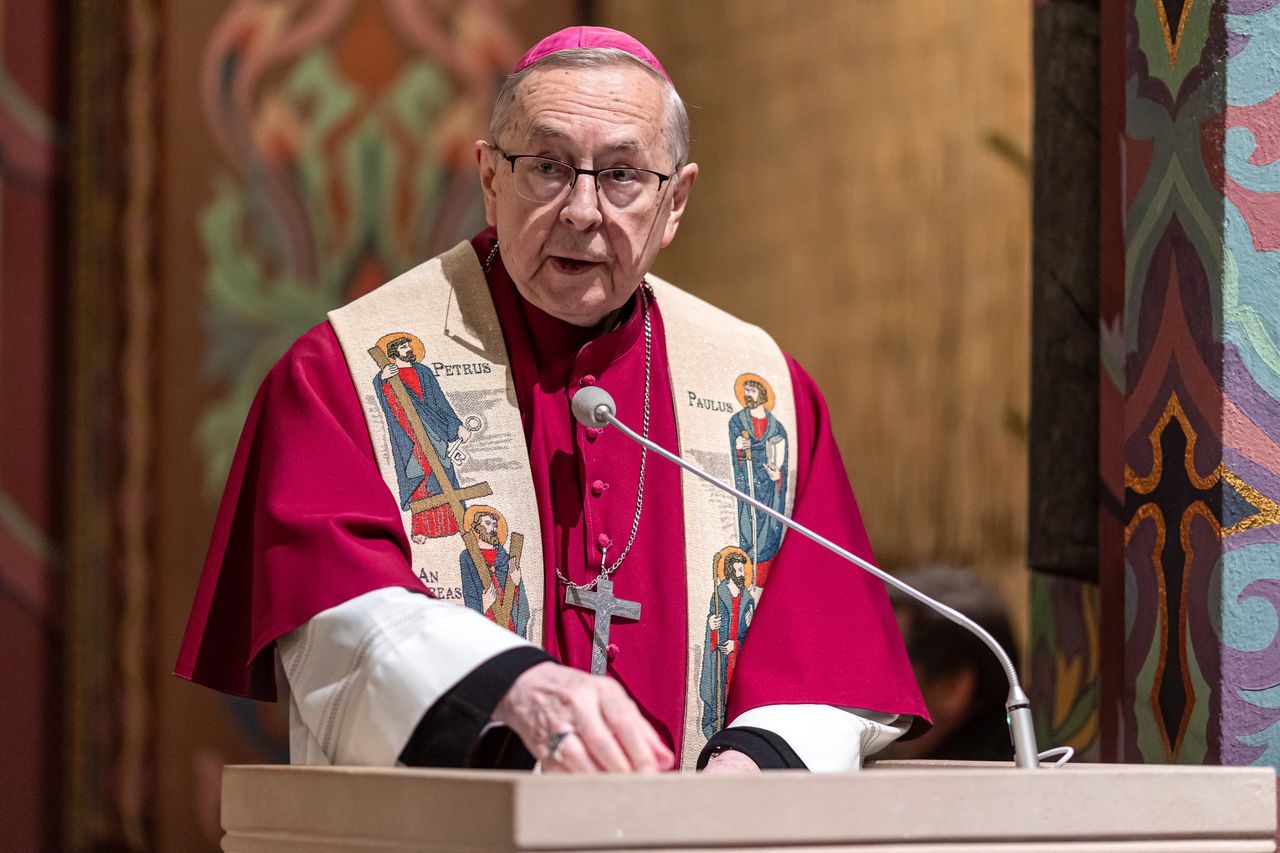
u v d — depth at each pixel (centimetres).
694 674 951
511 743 748
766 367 1067
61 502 1734
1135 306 1115
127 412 1741
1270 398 1010
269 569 842
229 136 1814
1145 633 1088
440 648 763
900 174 1662
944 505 1573
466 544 927
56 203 1759
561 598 938
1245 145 1015
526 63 953
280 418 923
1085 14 1365
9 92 1747
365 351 960
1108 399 1249
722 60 1844
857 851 595
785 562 984
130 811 1700
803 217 1747
